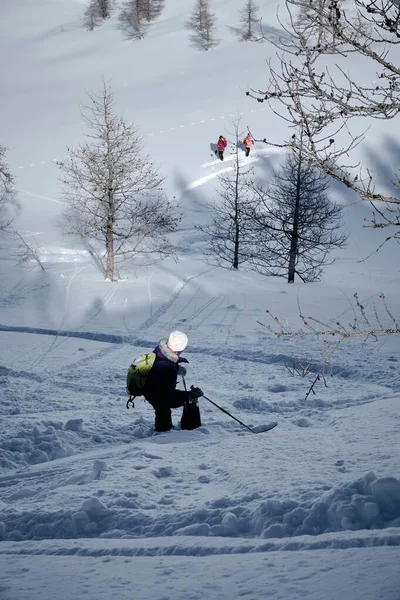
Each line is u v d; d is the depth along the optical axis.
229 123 59.56
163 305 26.09
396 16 3.88
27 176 51.97
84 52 86.31
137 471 5.91
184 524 4.47
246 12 84.94
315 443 6.65
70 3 106.81
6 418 9.38
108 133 30.97
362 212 46.28
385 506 4.21
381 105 4.13
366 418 8.16
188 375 14.35
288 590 2.79
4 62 85.81
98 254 36.88
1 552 3.93
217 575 3.08
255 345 18.09
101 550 3.82
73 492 5.31
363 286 30.69
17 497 5.76
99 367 16.14
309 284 30.44
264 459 6.05
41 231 41.69
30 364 16.64
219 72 73.31
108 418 9.62
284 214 32.31
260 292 28.11
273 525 4.18
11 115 66.75
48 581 3.10
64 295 28.36
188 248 39.19
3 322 23.91
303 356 15.97
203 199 48.53
